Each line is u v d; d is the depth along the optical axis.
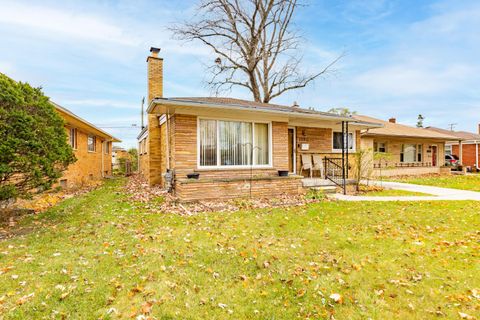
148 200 8.24
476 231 5.16
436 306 2.78
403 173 19.02
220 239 4.61
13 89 5.26
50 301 2.73
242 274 3.39
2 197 5.29
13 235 4.85
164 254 3.91
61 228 5.22
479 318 2.59
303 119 10.42
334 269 3.56
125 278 3.21
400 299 2.90
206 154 8.64
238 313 2.64
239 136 9.14
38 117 5.67
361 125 13.02
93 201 8.27
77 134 13.43
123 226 5.33
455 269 3.56
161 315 2.58
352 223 5.71
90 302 2.74
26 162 5.34
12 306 2.64
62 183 11.56
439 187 12.21
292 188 9.21
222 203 7.61
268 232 5.04
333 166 12.74
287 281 3.22
